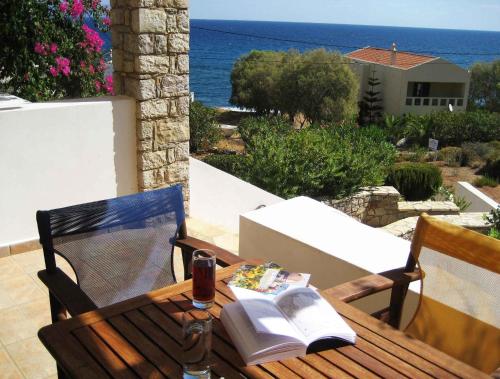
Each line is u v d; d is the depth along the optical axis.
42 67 5.14
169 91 3.98
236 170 10.62
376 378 1.34
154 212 2.20
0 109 3.32
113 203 2.12
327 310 1.59
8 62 4.95
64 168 3.63
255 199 5.39
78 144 3.66
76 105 3.58
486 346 1.78
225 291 1.78
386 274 1.95
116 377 1.31
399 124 23.69
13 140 3.35
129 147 3.95
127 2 3.72
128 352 1.41
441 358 1.45
